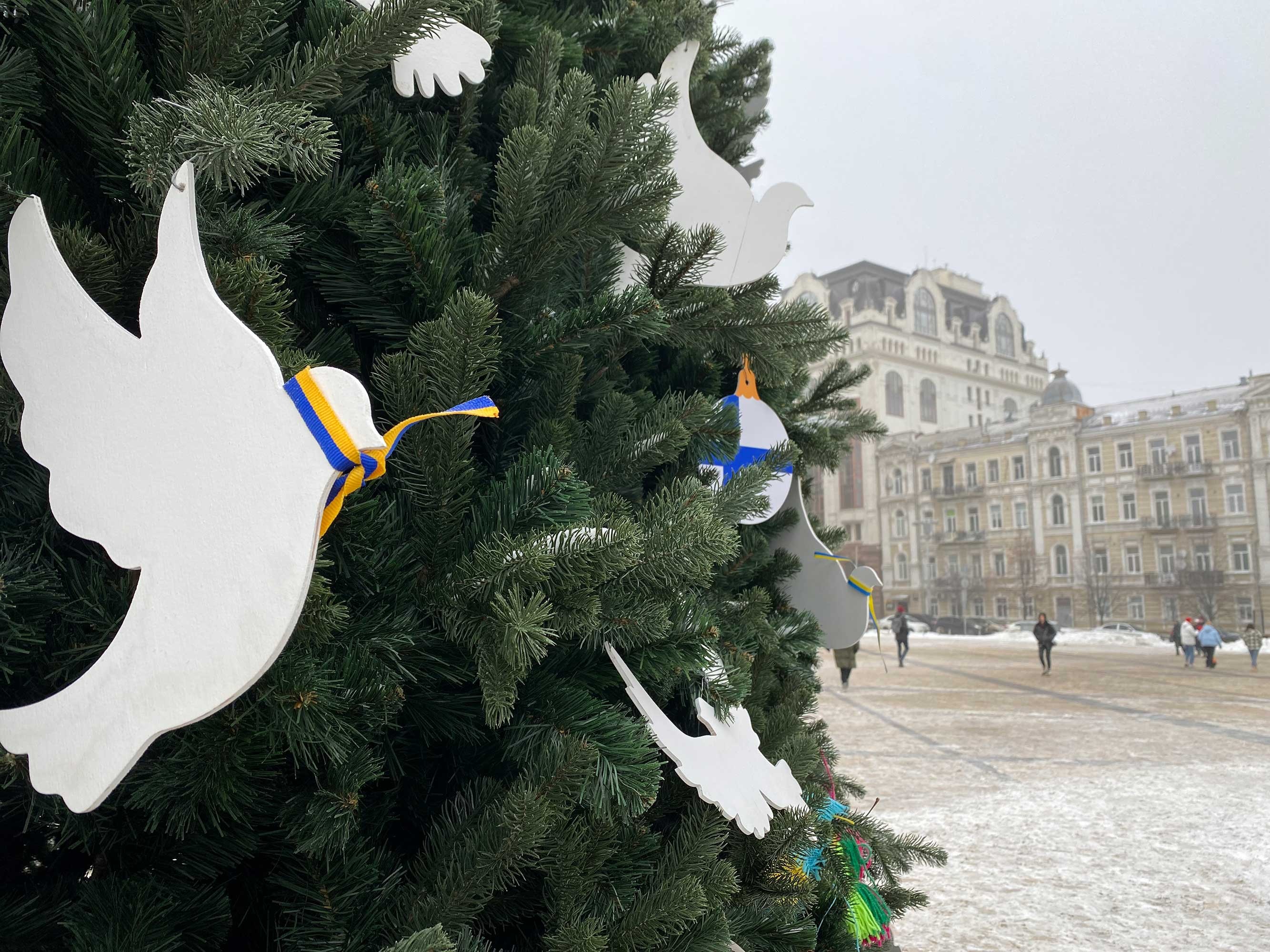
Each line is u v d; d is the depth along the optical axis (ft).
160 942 2.11
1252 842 15.12
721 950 3.00
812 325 4.13
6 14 2.24
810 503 6.08
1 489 2.20
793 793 3.93
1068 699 39.01
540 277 3.11
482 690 2.28
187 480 1.72
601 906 2.88
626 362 4.44
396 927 2.39
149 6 2.31
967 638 115.34
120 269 2.19
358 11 2.76
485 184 3.57
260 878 2.63
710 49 5.40
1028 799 18.42
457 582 2.45
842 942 4.73
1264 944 10.57
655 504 3.17
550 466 2.65
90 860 2.51
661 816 3.67
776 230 4.46
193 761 2.05
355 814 2.56
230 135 1.85
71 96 2.19
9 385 2.04
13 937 2.12
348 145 3.04
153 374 1.78
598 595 2.74
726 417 3.96
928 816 17.01
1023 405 203.31
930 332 192.03
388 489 2.79
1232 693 42.29
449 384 2.49
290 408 1.63
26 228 1.93
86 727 1.76
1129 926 11.16
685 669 3.17
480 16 3.26
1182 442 118.62
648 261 3.84
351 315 2.90
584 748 2.51
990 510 134.82
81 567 2.27
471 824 2.63
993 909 11.80
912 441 146.61
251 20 2.24
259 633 1.58
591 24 4.33
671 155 3.02
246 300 2.06
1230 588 113.09
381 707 2.38
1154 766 22.13
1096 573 124.06
